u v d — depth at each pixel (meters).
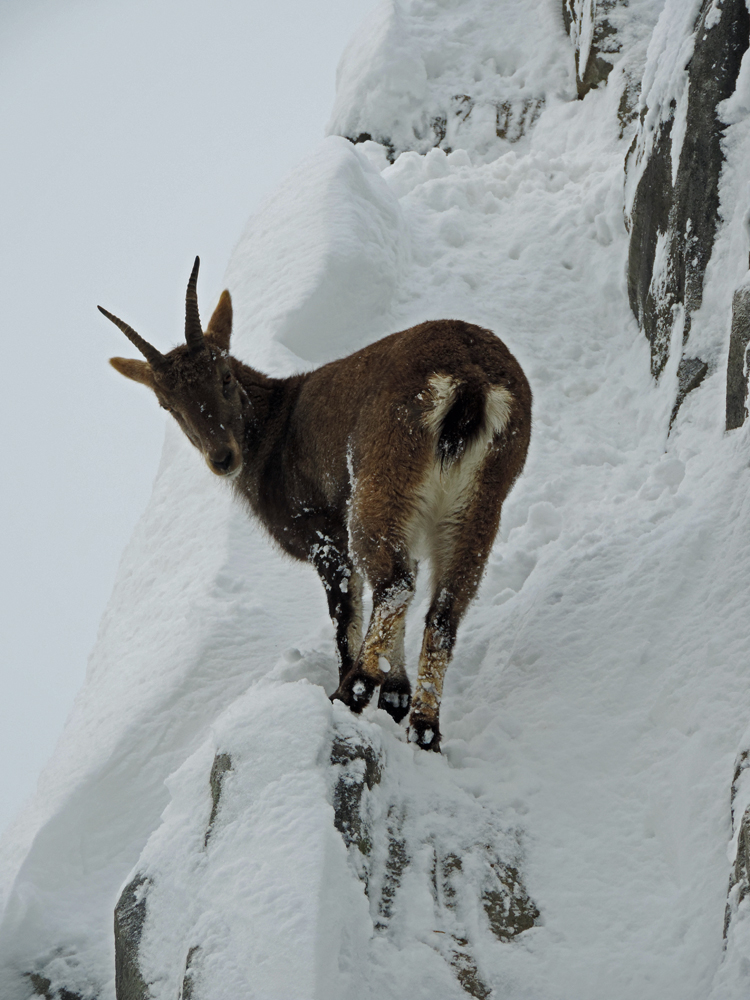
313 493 18.70
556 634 17.05
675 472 21.14
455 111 46.56
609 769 14.43
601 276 32.59
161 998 11.79
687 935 11.77
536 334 31.62
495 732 15.68
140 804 17.92
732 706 13.74
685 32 27.20
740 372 19.05
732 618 14.97
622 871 13.00
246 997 10.65
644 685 15.28
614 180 34.00
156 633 22.72
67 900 16.50
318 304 31.38
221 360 19.64
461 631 19.42
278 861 11.88
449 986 11.60
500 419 15.89
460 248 36.41
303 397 19.22
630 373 28.95
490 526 15.84
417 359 16.25
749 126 23.52
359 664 15.54
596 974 11.77
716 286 23.56
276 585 23.09
